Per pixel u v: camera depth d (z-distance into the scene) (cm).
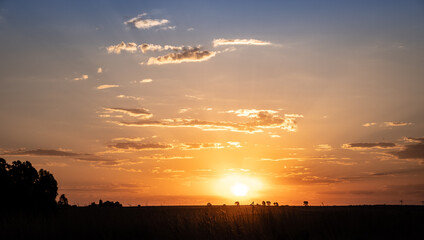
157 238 2083
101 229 2145
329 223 2309
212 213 2425
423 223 2292
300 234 2070
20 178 4400
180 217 2281
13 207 3928
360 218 2377
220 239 2045
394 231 2258
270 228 2222
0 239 1964
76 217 2283
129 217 2316
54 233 2088
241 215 2394
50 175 4647
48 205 4316
